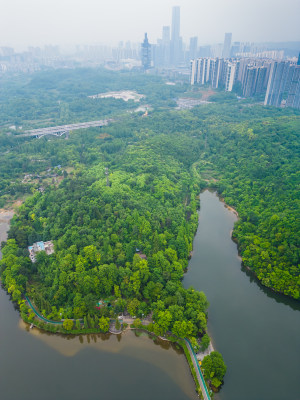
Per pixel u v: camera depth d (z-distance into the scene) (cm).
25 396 12762
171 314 14450
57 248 18825
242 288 17900
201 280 18375
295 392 12544
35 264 18412
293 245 18050
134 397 12456
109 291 16388
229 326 15412
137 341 14675
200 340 14275
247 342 14562
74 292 16325
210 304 16712
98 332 14975
